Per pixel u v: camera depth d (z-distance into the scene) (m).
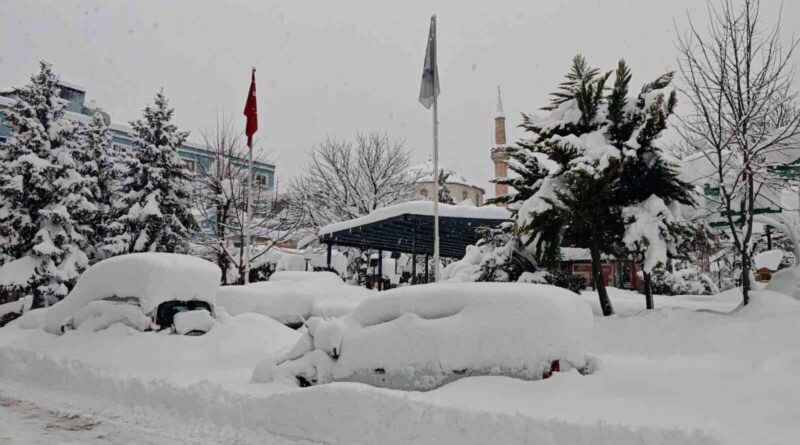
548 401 4.87
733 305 11.48
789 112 11.26
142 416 6.71
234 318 9.84
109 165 27.50
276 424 5.86
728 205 9.16
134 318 9.04
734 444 3.81
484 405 4.90
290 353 7.03
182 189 25.30
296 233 33.84
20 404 7.40
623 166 9.56
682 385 5.38
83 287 10.07
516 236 11.55
